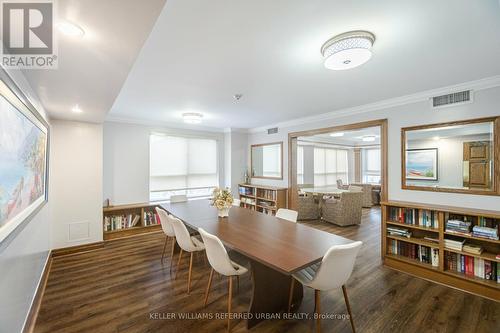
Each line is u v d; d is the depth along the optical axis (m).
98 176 3.81
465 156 2.78
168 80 2.67
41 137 2.28
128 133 4.79
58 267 3.05
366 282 2.70
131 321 2.00
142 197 4.95
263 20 1.56
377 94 3.22
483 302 2.29
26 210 1.67
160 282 2.66
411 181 3.24
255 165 6.30
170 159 5.46
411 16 1.53
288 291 2.20
